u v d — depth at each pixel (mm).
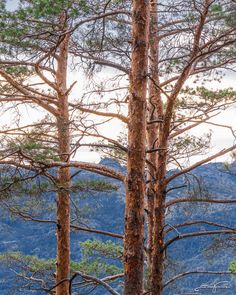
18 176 13266
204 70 15211
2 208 16234
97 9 12023
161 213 14719
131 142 11312
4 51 13641
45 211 17922
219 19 12750
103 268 20594
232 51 14891
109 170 12609
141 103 11367
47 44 13945
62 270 16906
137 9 11516
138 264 10992
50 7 11422
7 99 15438
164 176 14609
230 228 15383
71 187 15219
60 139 15062
